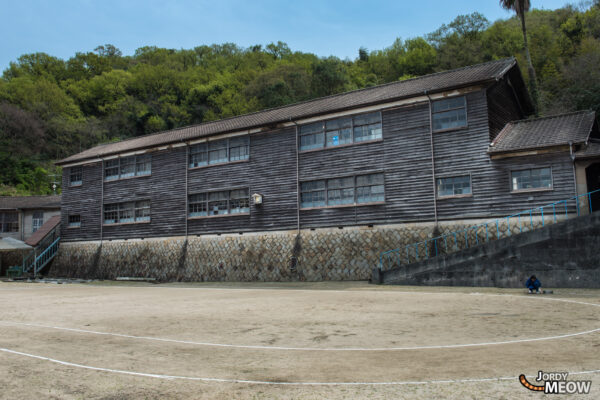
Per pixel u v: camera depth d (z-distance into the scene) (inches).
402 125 769.6
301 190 861.8
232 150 959.0
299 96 2258.9
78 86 2992.1
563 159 636.7
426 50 2347.4
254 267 873.5
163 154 1051.9
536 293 493.4
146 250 1038.4
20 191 1915.6
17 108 2251.5
